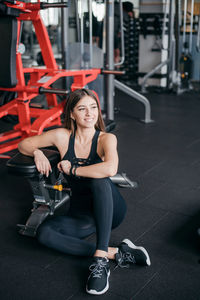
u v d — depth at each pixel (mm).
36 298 1208
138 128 3463
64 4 1986
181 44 5836
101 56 3297
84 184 1346
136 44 5758
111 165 1298
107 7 3123
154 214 1801
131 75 5973
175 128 3465
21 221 1740
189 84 5336
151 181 2219
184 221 1731
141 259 1356
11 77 1777
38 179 1435
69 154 1397
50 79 2330
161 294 1221
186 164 2520
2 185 2160
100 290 1209
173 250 1487
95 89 3258
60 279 1309
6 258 1441
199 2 5750
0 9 1636
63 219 1427
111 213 1294
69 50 3250
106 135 1379
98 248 1265
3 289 1255
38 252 1482
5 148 2406
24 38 5238
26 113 2414
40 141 1432
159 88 5586
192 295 1214
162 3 5328
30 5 2039
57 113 2516
